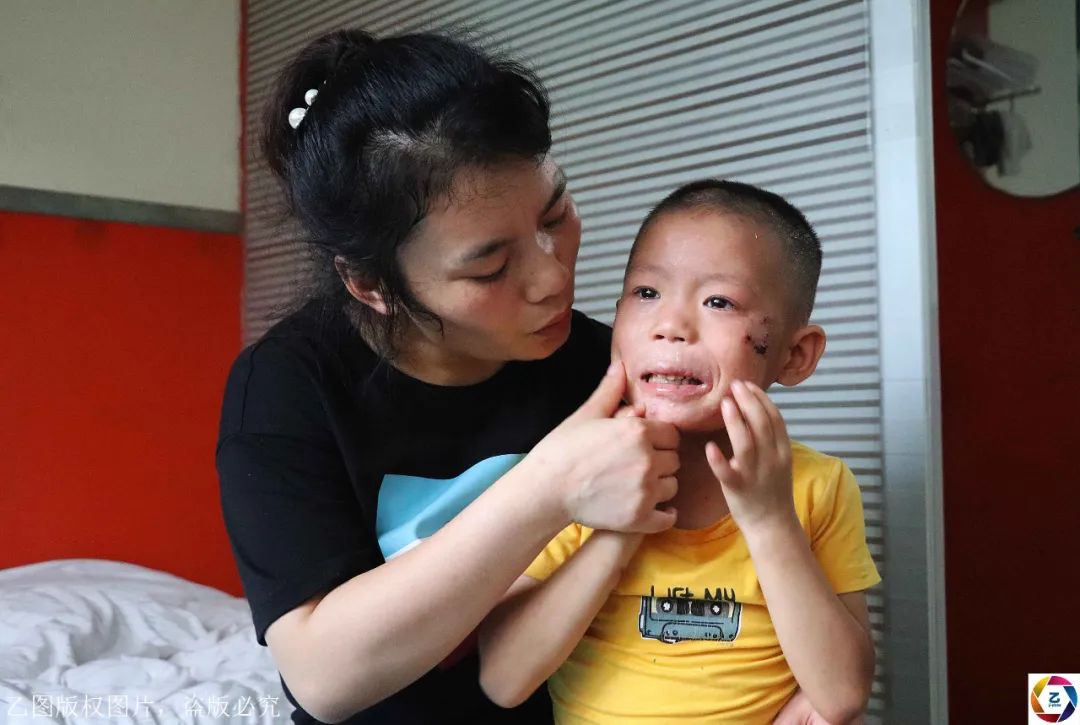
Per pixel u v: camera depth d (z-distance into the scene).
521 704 0.91
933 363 1.64
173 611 2.18
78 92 2.68
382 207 0.73
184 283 2.88
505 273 0.75
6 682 1.64
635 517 0.71
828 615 0.76
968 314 2.11
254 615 0.75
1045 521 2.25
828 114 1.77
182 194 2.89
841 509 0.88
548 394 0.95
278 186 0.93
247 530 0.78
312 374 0.85
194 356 2.89
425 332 0.83
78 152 2.67
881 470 1.68
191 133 2.93
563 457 0.71
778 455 0.74
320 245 0.82
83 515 2.63
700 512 0.84
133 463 2.74
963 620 2.07
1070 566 2.29
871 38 1.70
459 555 0.69
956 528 2.06
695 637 0.82
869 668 0.78
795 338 0.85
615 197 2.12
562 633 0.77
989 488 2.14
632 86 2.08
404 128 0.72
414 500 0.86
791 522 0.76
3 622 1.97
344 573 0.75
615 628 0.85
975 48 2.13
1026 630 2.21
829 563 0.87
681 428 0.78
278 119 0.90
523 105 0.74
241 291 3.00
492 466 0.88
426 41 0.78
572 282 0.81
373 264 0.77
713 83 1.94
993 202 2.17
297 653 0.72
